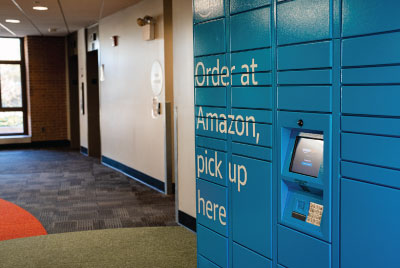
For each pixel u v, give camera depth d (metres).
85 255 3.86
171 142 6.07
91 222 4.86
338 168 1.87
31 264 3.67
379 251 1.71
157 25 6.07
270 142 2.24
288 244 2.17
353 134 1.79
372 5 1.68
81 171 8.00
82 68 9.85
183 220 4.68
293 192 2.20
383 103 1.67
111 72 8.13
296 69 2.04
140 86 6.84
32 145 11.25
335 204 1.89
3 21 8.52
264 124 2.27
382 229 1.70
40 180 7.20
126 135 7.58
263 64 2.24
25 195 6.18
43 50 11.11
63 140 11.48
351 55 1.78
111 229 4.59
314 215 2.05
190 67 4.47
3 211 5.34
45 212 5.29
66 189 6.54
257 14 2.27
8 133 11.39
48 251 3.97
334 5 1.84
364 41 1.72
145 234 4.41
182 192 4.68
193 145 4.42
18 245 4.13
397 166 1.63
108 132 8.52
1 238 4.35
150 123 6.54
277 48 2.15
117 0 6.43
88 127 9.76
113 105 8.15
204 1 2.70
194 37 2.83
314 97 1.96
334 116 1.87
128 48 7.24
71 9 7.20
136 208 5.43
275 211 2.24
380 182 1.70
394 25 1.61
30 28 9.59
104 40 8.39
